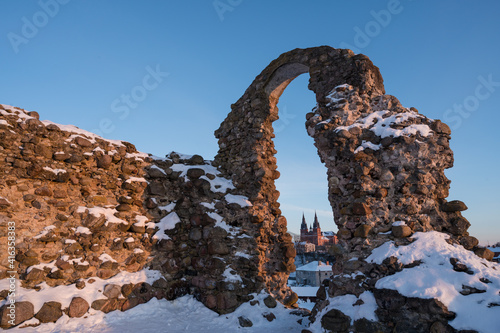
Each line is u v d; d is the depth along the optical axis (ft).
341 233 17.90
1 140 18.70
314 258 211.41
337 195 19.02
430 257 14.85
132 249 23.17
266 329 19.45
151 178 26.27
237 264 23.80
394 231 16.42
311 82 23.36
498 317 11.62
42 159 20.29
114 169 24.13
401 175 17.43
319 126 19.54
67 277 19.61
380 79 21.26
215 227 24.44
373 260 15.88
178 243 25.34
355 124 19.03
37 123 20.53
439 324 12.44
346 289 16.35
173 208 26.53
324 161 19.93
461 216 16.78
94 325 18.04
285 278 25.49
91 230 21.45
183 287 24.14
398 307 13.52
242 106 29.63
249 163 27.40
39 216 19.53
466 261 14.10
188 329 18.83
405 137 17.31
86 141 22.75
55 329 16.60
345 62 21.57
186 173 27.50
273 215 26.78
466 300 12.65
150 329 18.28
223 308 21.40
